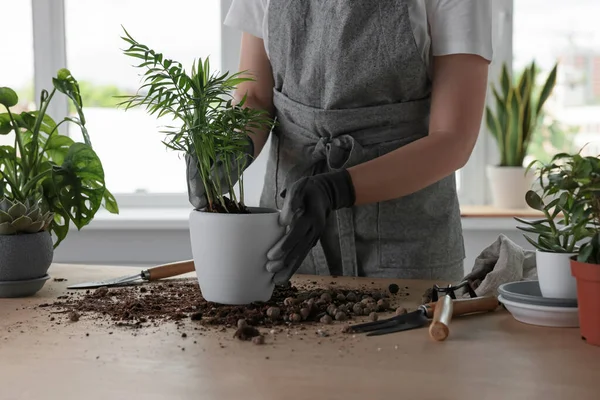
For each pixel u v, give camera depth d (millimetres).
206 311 1079
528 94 2551
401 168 1241
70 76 1435
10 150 1382
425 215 1475
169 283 1315
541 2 2648
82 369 818
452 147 1295
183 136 1145
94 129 2740
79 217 1385
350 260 1478
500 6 2643
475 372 801
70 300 1183
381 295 1192
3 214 1200
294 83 1467
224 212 1124
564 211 986
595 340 898
